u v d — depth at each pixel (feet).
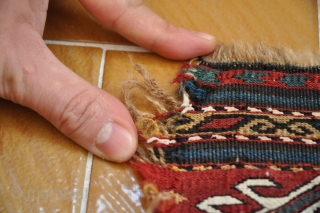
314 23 0.80
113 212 0.69
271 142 0.69
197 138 0.69
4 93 0.70
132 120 0.70
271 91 0.72
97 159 0.71
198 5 0.81
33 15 0.72
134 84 0.72
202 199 0.66
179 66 0.77
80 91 0.68
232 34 0.79
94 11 0.75
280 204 0.66
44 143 0.71
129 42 0.78
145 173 0.68
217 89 0.72
